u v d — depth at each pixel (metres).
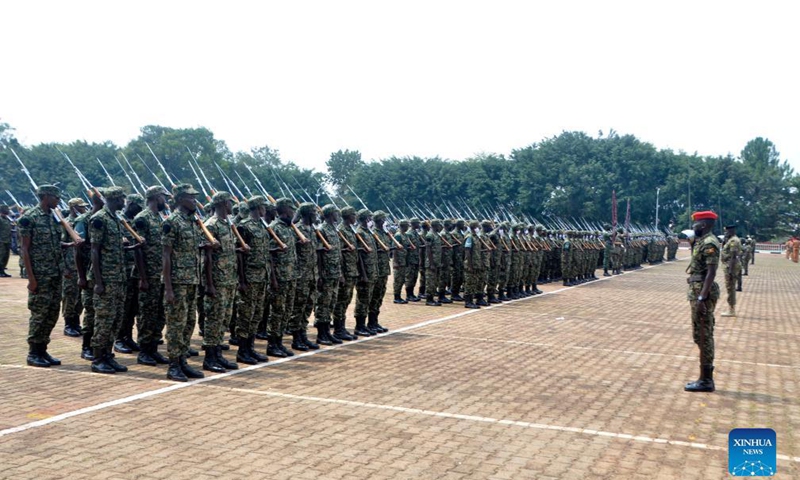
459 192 64.12
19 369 8.45
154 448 5.65
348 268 11.33
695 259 8.43
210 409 6.88
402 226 17.45
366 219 12.16
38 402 6.92
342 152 76.31
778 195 71.38
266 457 5.52
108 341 8.48
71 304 10.92
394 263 17.12
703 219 8.34
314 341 11.26
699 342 8.26
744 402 7.73
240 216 10.32
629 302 18.47
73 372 8.39
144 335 9.07
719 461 5.68
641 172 65.81
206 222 8.80
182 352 8.27
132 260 9.84
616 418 6.94
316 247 10.72
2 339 10.47
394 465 5.41
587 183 62.94
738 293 21.98
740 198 70.69
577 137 69.69
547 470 5.39
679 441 6.22
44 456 5.38
